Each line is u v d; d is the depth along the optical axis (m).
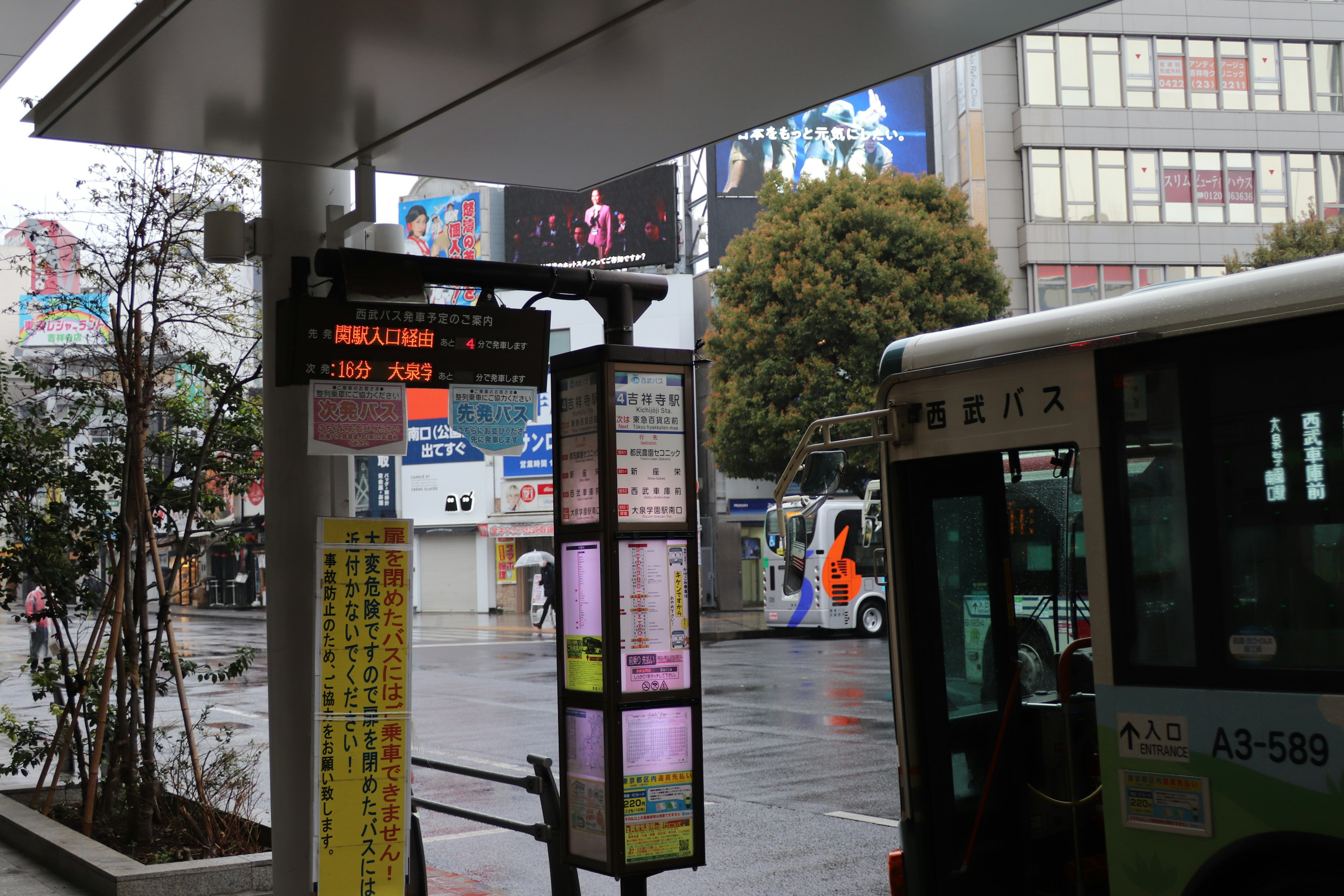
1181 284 4.55
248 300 9.16
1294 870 4.07
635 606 5.71
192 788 8.57
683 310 38.88
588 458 5.84
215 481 9.57
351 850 5.84
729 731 13.30
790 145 38.97
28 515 9.30
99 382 9.26
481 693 17.78
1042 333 4.84
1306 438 4.10
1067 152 37.25
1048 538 5.95
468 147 7.00
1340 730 3.91
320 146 6.69
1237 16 37.88
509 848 8.55
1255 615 4.16
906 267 29.72
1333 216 38.00
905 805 5.32
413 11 5.15
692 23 5.51
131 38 5.33
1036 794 5.55
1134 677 4.45
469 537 41.06
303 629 6.45
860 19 5.60
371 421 5.94
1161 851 4.34
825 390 29.30
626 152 7.34
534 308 6.23
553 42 5.59
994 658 5.65
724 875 7.48
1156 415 4.49
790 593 28.55
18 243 9.21
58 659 9.64
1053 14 5.64
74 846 7.52
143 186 8.66
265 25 5.21
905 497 5.36
